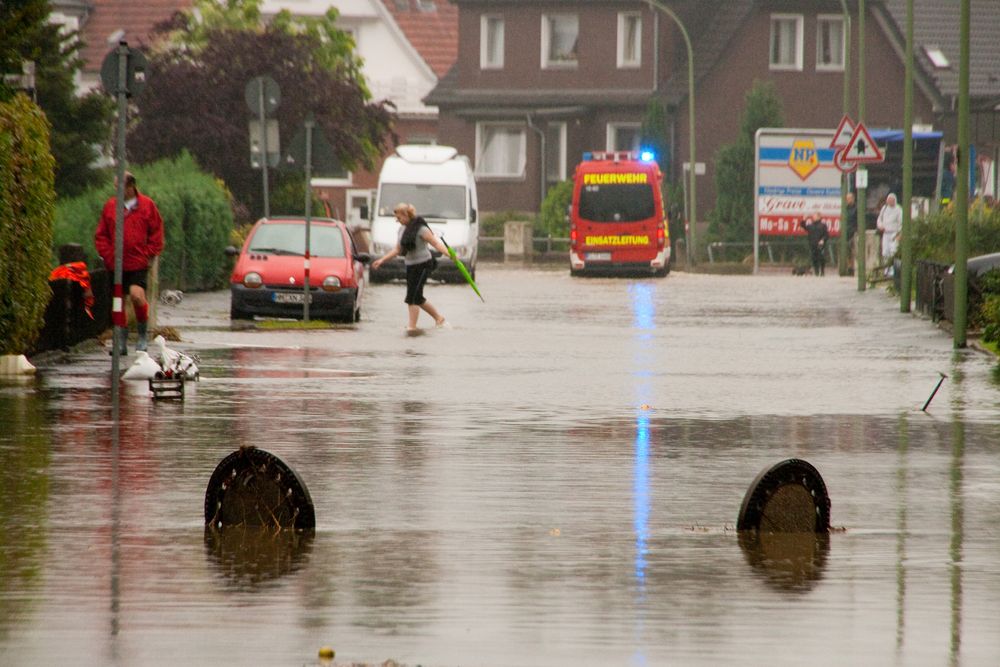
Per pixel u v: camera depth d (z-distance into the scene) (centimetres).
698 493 3203
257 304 8100
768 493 2812
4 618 2159
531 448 3803
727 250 17312
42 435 3888
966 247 6731
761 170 16200
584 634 2097
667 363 6100
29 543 2647
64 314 5919
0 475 3303
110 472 3347
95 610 2205
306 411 4462
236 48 13150
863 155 10762
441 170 13338
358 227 14888
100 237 5744
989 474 3488
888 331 7706
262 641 2053
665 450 3800
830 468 3562
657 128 18488
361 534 2753
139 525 2806
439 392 5009
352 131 13562
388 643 2047
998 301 6750
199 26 15650
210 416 4309
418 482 3297
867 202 16200
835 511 3039
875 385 5334
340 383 5231
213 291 10325
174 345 6631
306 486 3055
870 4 19638
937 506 3095
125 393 4784
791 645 2053
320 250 8388
